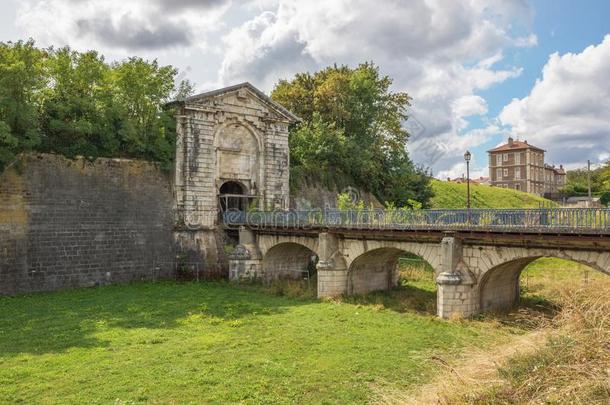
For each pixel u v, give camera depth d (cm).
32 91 3325
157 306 2788
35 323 2364
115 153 3656
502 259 2312
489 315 2436
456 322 2341
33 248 3238
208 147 4022
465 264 2448
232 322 2386
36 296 3086
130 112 3822
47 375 1648
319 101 5416
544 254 2169
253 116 4266
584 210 2006
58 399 1458
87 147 3488
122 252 3634
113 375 1658
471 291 2428
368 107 5497
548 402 945
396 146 5656
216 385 1585
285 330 2266
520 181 9962
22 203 3212
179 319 2469
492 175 10331
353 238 3009
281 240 3531
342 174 5156
